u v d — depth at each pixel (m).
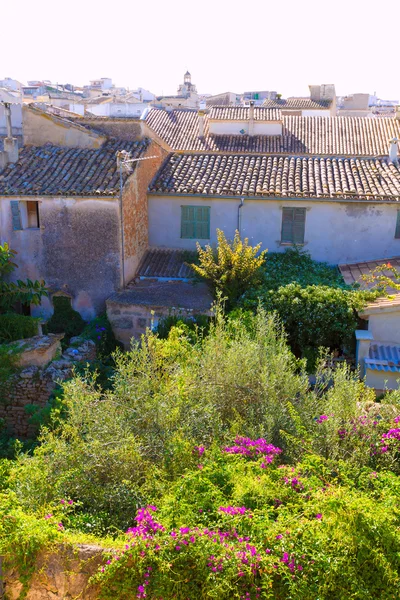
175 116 35.34
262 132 31.30
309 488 5.54
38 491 6.23
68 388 8.10
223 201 17.47
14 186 15.39
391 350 12.05
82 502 6.10
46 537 5.13
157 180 17.92
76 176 15.73
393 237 16.92
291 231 17.38
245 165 18.58
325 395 8.43
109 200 14.98
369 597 4.50
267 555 4.64
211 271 14.50
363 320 12.66
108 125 17.53
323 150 29.34
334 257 17.36
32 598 5.12
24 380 12.29
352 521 4.80
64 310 15.90
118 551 4.86
